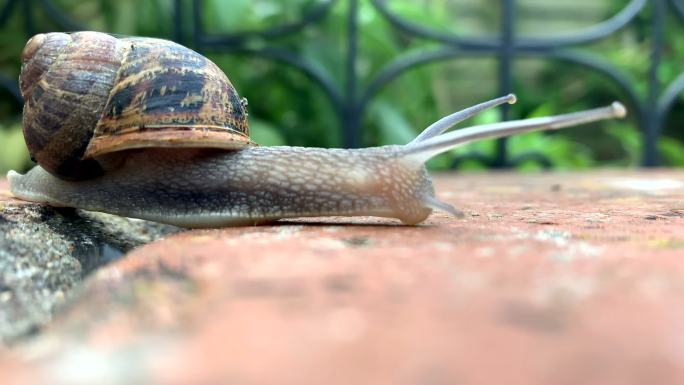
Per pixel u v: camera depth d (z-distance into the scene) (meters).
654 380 0.07
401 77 0.39
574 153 0.49
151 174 0.15
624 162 0.50
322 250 0.11
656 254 0.11
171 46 0.15
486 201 0.17
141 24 0.34
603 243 0.12
